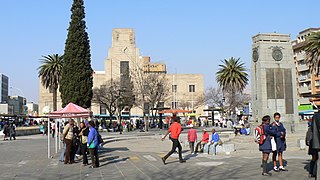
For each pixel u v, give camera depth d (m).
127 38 91.81
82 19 36.34
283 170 12.84
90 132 15.38
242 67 61.09
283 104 28.22
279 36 28.75
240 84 61.34
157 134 46.41
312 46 40.97
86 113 18.89
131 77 72.50
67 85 36.16
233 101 65.56
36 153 22.59
